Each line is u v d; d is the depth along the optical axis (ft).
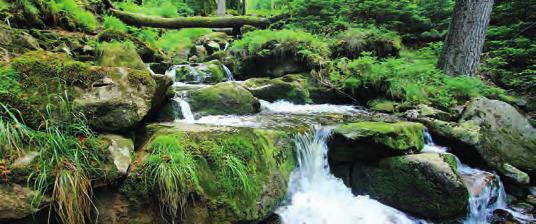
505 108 18.28
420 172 13.12
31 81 9.09
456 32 23.73
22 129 7.97
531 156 16.70
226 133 11.27
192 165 9.52
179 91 18.16
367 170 14.42
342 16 31.12
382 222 12.72
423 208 13.08
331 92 23.97
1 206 7.07
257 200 10.71
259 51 26.40
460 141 15.83
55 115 8.87
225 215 9.82
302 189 13.46
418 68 23.18
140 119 10.64
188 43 32.27
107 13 30.99
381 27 28.81
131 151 9.52
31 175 7.52
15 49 14.03
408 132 14.78
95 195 8.42
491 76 25.93
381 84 22.53
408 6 29.25
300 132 14.46
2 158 7.48
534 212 14.47
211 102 18.04
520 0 27.35
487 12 23.16
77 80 9.77
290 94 22.97
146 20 32.37
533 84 23.21
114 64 17.71
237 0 70.23
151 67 24.71
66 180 7.77
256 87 22.74
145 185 8.87
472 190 13.60
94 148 8.61
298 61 25.70
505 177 15.57
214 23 34.88
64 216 7.75
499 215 14.26
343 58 25.63
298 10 32.19
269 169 11.61
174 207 8.92
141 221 8.78
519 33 26.99
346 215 12.81
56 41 18.37
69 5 23.52
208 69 25.12
